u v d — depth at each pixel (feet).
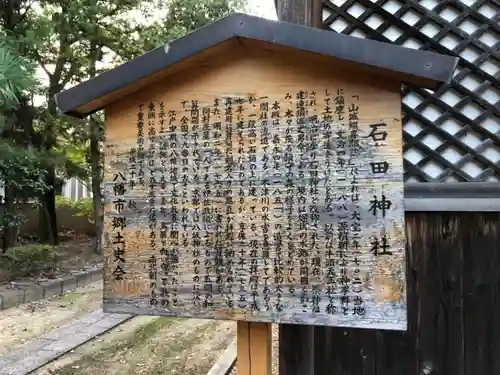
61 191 52.90
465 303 7.63
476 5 7.87
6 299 22.03
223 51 6.22
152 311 6.42
